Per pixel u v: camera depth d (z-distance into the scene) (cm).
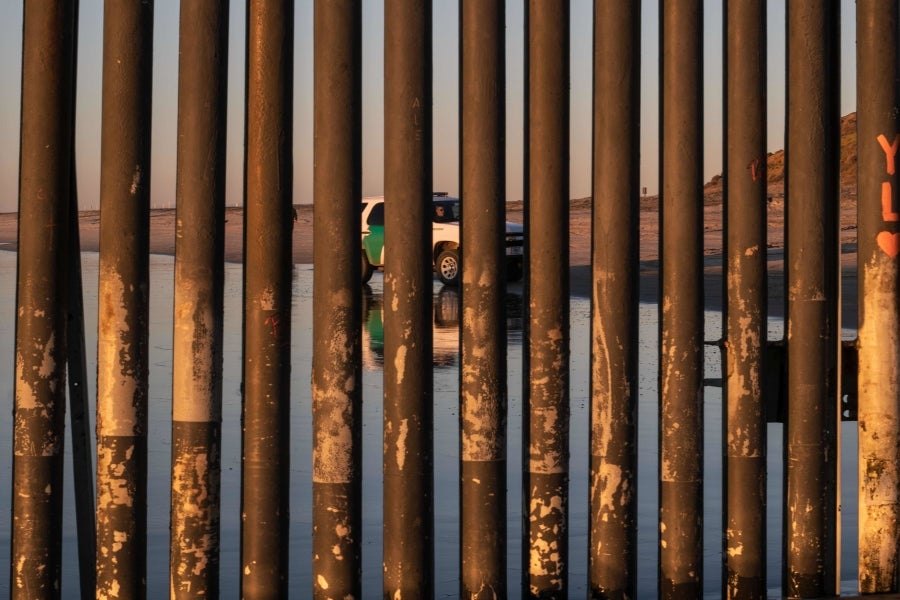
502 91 396
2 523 571
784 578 443
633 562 416
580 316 1733
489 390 401
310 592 478
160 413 913
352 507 393
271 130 381
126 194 371
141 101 370
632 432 412
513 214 3600
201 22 375
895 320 437
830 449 441
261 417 388
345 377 388
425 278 393
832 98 431
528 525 410
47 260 368
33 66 365
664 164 416
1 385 1088
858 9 433
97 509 380
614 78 403
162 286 2308
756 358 424
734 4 418
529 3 402
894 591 447
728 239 423
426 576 400
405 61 386
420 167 389
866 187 434
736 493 428
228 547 543
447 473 698
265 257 384
